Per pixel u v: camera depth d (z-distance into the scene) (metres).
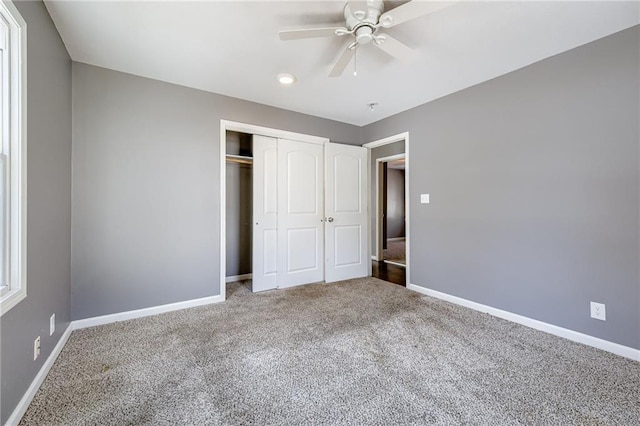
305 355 1.98
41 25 1.71
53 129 1.93
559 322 2.29
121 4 1.74
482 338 2.24
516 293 2.55
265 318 2.65
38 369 1.63
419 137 3.45
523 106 2.50
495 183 2.70
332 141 4.05
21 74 1.44
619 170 2.00
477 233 2.86
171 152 2.83
